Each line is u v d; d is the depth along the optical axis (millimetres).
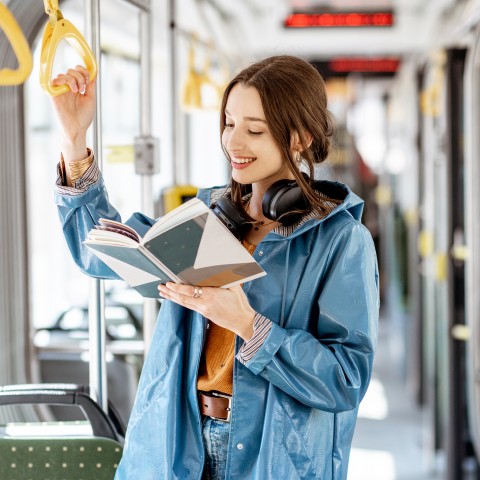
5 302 2809
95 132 2250
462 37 3893
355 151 11266
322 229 1653
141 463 1694
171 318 1721
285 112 1604
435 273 4879
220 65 4906
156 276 1514
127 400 3312
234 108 1630
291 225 1655
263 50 6043
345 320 1594
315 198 1629
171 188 3252
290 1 5621
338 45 6195
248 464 1623
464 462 4258
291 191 1627
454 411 4141
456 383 4117
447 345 4121
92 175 1820
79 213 1842
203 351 1721
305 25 5812
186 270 1478
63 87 1717
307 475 1632
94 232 1487
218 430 1665
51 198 5543
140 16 2727
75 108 1775
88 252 1842
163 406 1672
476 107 3502
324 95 1681
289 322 1630
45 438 2107
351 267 1620
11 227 2811
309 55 6914
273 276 1646
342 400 1580
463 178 4039
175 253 1440
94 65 1787
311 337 1574
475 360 3496
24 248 2863
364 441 5312
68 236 1862
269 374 1567
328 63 8781
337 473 1715
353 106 11008
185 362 1712
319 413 1663
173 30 3604
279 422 1605
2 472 2111
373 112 11586
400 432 5520
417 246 6012
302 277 1641
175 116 3693
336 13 5785
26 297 2875
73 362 3461
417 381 6156
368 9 5762
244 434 1619
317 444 1655
